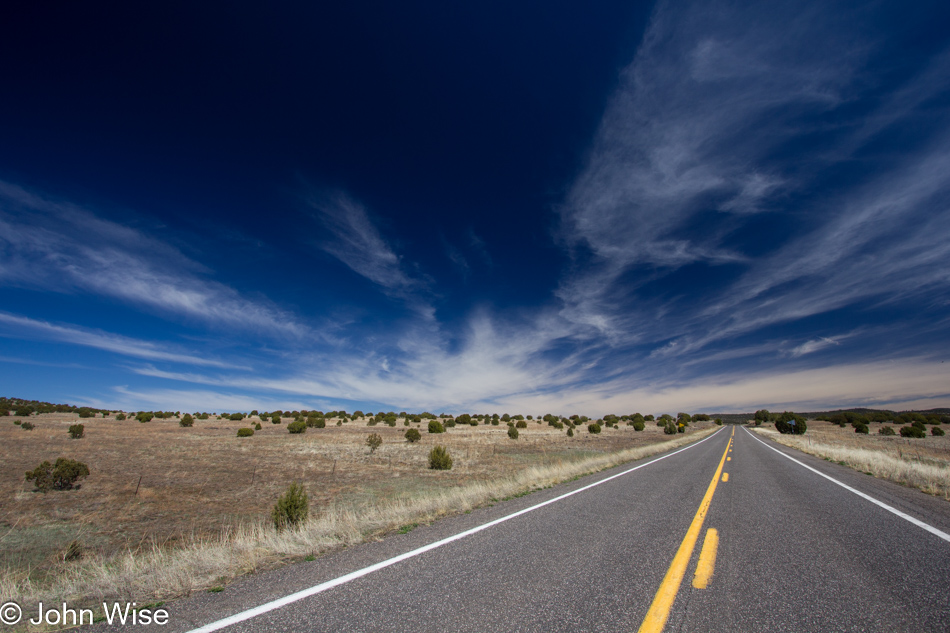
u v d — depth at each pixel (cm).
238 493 1388
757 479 1182
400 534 617
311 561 496
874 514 730
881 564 465
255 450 2572
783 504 823
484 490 985
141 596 398
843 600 367
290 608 357
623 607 350
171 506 1215
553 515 727
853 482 1125
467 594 381
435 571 445
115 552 830
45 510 1153
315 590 397
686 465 1560
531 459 2222
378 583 412
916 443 3391
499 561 477
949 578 423
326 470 1856
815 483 1105
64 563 736
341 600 372
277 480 1608
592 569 447
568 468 1371
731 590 388
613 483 1112
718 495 926
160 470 1778
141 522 1056
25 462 1888
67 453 2195
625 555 497
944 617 334
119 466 1853
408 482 1559
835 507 791
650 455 2028
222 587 415
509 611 345
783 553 504
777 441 3409
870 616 335
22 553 823
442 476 1694
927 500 867
